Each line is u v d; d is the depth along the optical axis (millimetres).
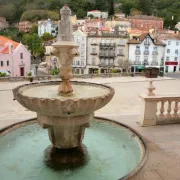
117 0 122312
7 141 5672
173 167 5285
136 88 26156
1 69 43531
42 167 4805
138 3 112000
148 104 7957
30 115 12805
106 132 6215
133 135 5539
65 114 4480
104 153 5262
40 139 6078
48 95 5273
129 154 4977
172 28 93750
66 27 5012
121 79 34188
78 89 5953
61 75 5176
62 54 5055
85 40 56938
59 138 5234
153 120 8117
